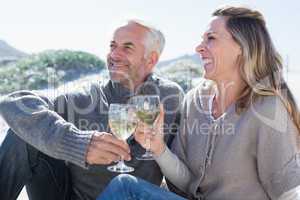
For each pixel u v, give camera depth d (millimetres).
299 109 2393
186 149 2564
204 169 2410
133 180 2125
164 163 2428
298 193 2311
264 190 2338
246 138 2309
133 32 2760
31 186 2471
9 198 2340
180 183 2484
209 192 2434
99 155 2074
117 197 2090
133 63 2766
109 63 2787
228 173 2336
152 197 2086
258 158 2285
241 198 2344
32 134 2172
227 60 2428
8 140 2348
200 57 2520
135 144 2557
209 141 2418
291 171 2203
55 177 2486
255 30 2389
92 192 2549
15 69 7070
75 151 2088
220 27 2432
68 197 2594
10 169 2326
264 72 2395
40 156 2416
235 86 2465
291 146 2256
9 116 2254
